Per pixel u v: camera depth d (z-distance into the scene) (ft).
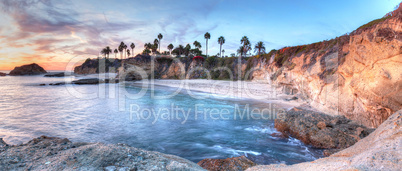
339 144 30.71
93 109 67.67
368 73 33.53
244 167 19.62
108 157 12.11
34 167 10.49
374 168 9.50
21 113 60.59
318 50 71.46
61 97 98.94
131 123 49.83
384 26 31.78
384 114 31.65
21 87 153.07
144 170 11.02
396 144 11.57
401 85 26.40
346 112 44.21
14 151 12.77
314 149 32.14
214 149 33.53
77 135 39.91
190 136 40.37
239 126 46.85
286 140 36.60
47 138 16.99
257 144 35.14
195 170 11.87
